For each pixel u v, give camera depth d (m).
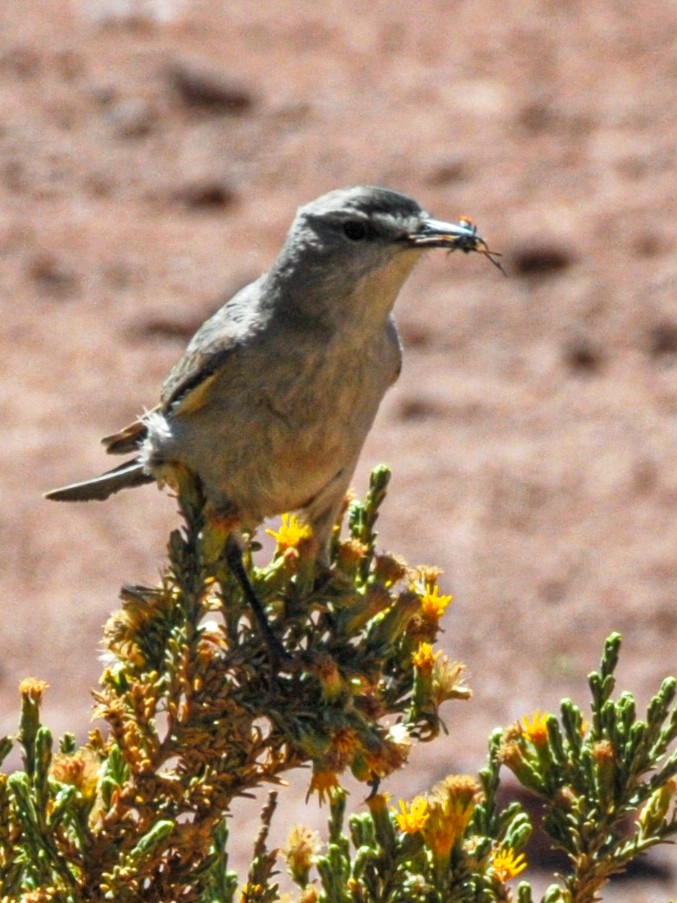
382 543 16.52
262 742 5.34
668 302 20.86
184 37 26.70
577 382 19.72
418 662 5.42
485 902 5.39
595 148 24.20
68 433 18.36
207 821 5.31
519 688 14.47
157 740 5.25
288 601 5.61
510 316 20.89
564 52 27.00
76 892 5.17
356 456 6.61
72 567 16.19
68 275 21.38
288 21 27.84
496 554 16.45
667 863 11.92
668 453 18.20
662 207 22.75
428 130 24.75
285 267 6.54
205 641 5.54
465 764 12.70
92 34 26.38
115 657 5.51
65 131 24.20
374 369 6.56
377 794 5.35
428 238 6.47
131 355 19.95
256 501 6.54
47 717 13.52
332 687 5.21
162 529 16.91
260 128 24.64
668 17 27.98
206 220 22.78
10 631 15.09
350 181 23.42
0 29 26.17
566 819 5.56
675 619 15.51
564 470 17.84
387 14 28.39
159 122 24.55
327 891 5.48
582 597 15.82
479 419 18.97
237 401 6.43
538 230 22.14
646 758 5.50
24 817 5.15
